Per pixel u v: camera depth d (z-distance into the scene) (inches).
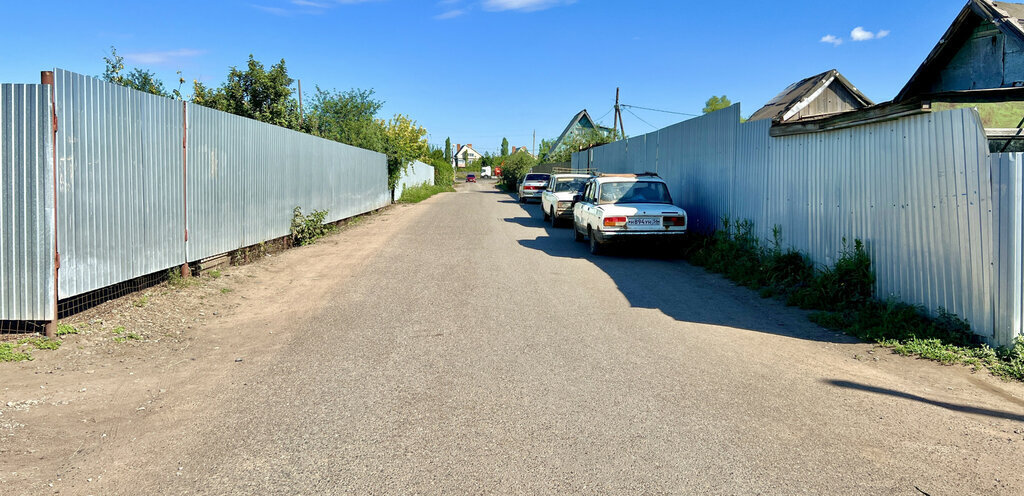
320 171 648.4
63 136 241.8
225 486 136.4
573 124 2229.3
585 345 248.7
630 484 136.5
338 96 1330.0
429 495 132.0
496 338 259.0
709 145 531.5
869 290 302.0
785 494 132.3
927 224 261.4
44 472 141.9
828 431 165.0
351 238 629.6
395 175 1254.9
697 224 562.9
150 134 311.1
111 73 773.3
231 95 909.8
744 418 173.6
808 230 367.6
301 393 194.7
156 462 147.7
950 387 199.3
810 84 685.9
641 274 424.8
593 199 549.0
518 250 545.6
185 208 351.6
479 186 2728.8
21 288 237.9
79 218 253.3
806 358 231.6
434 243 589.6
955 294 246.5
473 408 181.2
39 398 186.5
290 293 356.2
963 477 139.8
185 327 276.2
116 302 287.9
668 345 249.0
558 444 156.8
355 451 153.4
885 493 132.8
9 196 234.7
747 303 331.6
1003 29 466.9
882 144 293.6
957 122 241.8
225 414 177.6
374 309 315.3
